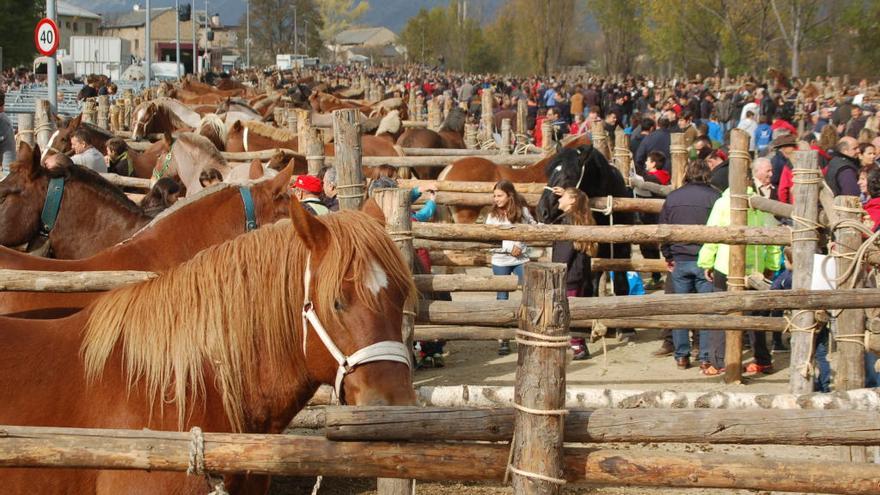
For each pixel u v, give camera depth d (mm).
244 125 13016
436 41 101438
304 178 7711
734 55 51125
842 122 18438
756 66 51625
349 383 3207
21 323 3391
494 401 4527
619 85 42938
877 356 5566
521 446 2977
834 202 5664
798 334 6090
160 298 3377
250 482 3389
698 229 6375
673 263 8484
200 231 5102
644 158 16125
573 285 8367
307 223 3242
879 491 3053
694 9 52844
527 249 8781
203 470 2928
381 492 4750
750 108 21328
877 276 5762
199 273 3416
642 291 10086
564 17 79875
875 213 7773
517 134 17750
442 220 11773
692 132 16656
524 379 2977
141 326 3324
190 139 9016
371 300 3189
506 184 8859
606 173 9594
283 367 3377
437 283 5238
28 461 2830
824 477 3043
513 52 92750
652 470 3037
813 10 46562
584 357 8695
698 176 8609
